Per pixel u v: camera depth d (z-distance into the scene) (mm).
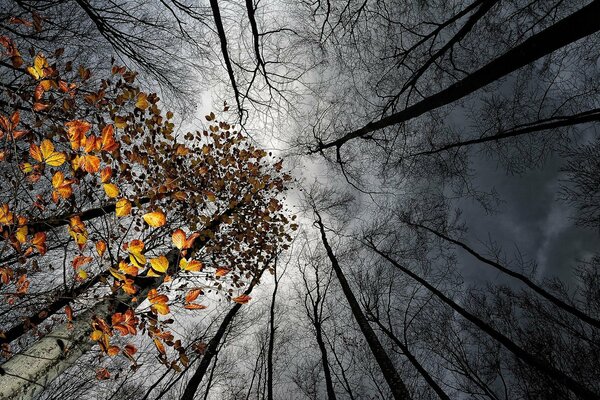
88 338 2793
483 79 4703
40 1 4520
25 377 2154
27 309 3916
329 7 6336
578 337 7590
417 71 7254
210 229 7527
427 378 7195
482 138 6770
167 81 6359
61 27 5004
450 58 7156
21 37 4508
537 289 7398
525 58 4113
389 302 8953
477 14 5586
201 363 7246
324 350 8211
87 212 3977
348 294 8555
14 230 2699
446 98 5410
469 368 8125
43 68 3451
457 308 7793
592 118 4637
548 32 3785
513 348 6438
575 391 5613
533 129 5551
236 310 8461
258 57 6090
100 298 2984
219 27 4910
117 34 5410
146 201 6219
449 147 7766
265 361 9016
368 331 7074
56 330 2656
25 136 3508
